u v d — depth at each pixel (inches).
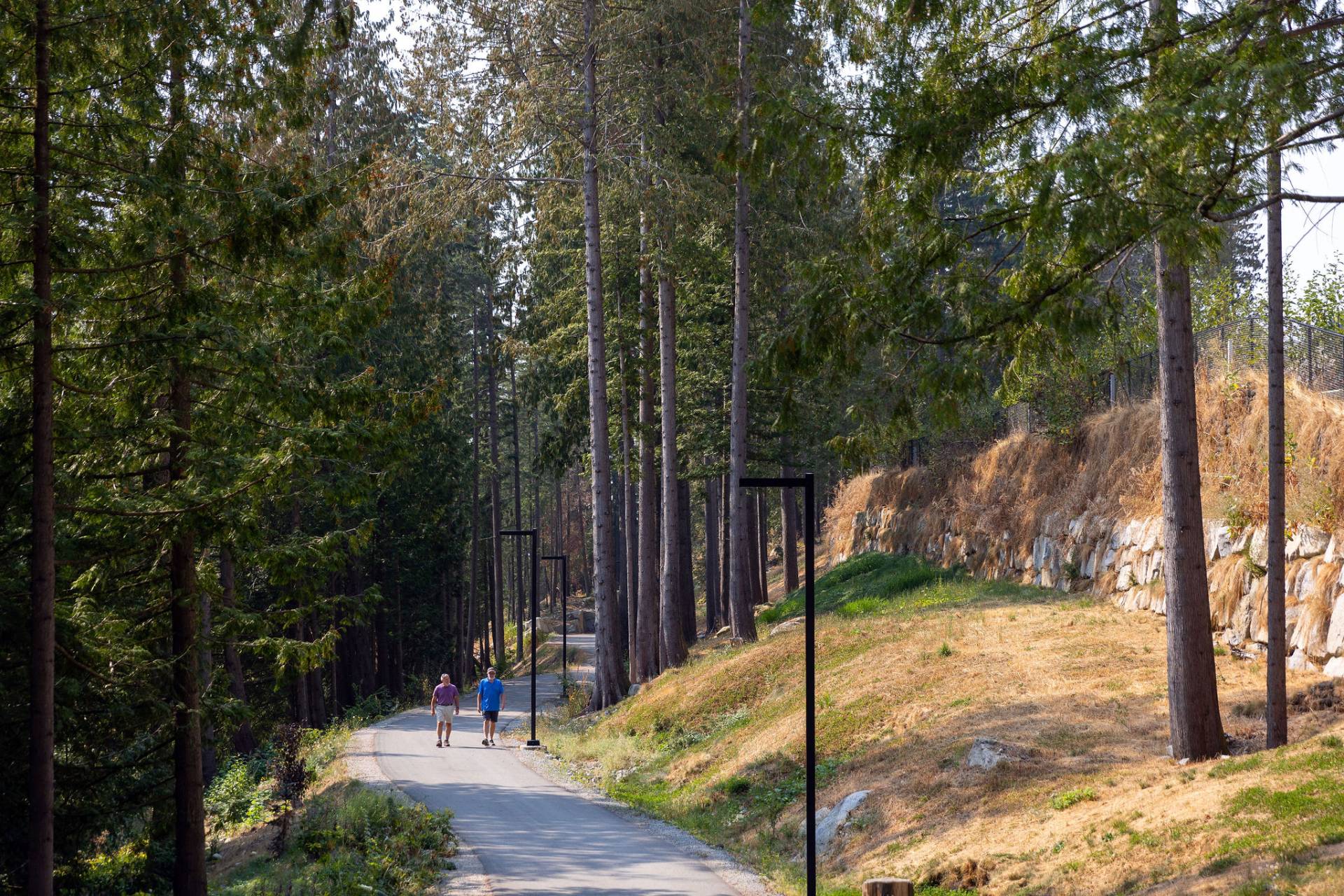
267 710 1608.0
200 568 571.2
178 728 536.7
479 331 2411.4
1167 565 521.0
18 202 431.8
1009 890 422.6
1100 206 322.3
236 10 475.8
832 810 601.6
